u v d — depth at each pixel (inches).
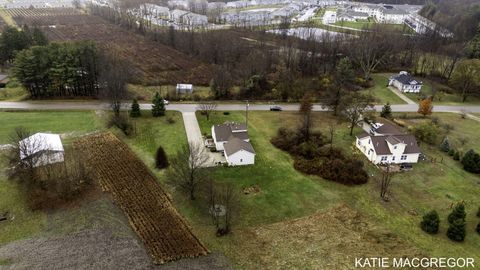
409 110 3467.0
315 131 2901.1
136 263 1646.2
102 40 5561.0
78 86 3449.8
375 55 4507.9
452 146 2763.3
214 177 2299.5
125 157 2495.1
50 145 2364.7
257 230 1884.8
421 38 5315.0
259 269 1642.5
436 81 4330.7
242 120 3112.7
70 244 1742.1
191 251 1732.3
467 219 1971.0
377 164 2481.5
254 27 6540.4
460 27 5905.5
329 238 1839.3
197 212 1999.3
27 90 3452.3
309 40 4990.2
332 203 2103.8
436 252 1748.3
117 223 1895.9
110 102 2957.7
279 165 2459.4
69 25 6658.5
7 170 2272.4
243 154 2416.3
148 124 2974.9
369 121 3095.5
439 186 2265.0
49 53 3346.5
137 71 4256.9
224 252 1737.2
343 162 2402.8
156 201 2075.5
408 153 2484.0
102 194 2113.7
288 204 2085.4
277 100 3602.4
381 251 1755.7
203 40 5206.7
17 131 2348.7
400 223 1946.4
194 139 2741.1
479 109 3570.4
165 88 3818.9
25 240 1764.3
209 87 3917.3
